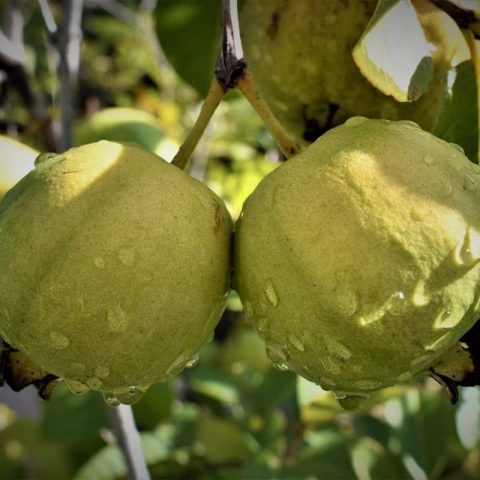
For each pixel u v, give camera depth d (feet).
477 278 0.51
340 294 0.50
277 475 1.11
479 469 1.25
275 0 0.78
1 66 1.06
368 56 0.61
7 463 1.31
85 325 0.52
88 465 1.16
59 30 0.98
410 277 0.49
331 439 1.22
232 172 1.87
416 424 1.16
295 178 0.53
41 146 1.10
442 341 0.51
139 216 0.53
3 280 0.53
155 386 1.18
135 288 0.52
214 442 1.20
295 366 0.55
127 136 1.03
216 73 0.60
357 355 0.51
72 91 1.00
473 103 0.65
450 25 0.69
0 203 0.58
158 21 1.02
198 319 0.55
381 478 1.14
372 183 0.51
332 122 0.79
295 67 0.77
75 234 0.52
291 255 0.51
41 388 0.59
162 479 1.21
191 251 0.54
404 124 0.56
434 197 0.50
